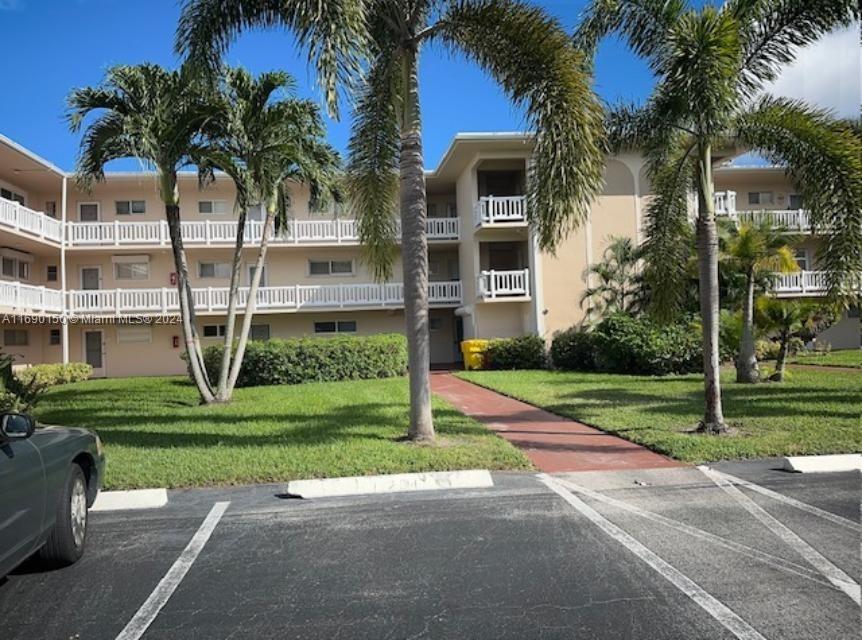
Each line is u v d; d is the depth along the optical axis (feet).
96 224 82.84
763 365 65.41
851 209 30.94
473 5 28.73
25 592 14.85
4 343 80.33
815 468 24.97
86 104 41.52
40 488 14.75
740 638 12.10
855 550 16.60
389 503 21.77
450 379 63.82
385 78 33.68
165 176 43.88
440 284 86.79
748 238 49.67
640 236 75.41
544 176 27.45
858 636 12.12
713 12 28.19
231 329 47.96
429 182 89.66
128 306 83.35
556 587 14.58
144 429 35.01
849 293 31.55
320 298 86.58
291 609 13.76
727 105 28.58
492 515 20.20
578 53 28.22
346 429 33.65
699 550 16.76
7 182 79.97
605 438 31.73
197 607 13.96
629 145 36.42
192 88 36.24
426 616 13.28
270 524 19.76
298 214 91.25
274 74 43.65
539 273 74.69
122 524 19.93
